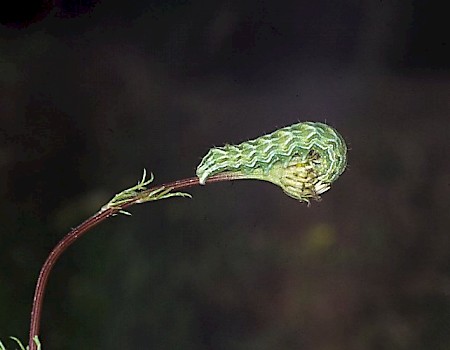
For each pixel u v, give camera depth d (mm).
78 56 675
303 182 241
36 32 662
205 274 562
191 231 584
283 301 571
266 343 545
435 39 782
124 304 510
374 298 589
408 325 574
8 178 557
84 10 684
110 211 242
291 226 622
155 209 577
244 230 604
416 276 610
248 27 755
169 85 722
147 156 646
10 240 509
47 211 547
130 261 531
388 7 769
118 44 711
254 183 630
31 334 244
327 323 567
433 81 791
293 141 240
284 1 760
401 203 672
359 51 781
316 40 771
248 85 750
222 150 241
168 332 519
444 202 678
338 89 767
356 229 636
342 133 742
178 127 684
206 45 748
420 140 742
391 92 774
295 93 754
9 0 625
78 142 617
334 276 597
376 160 716
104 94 665
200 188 619
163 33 737
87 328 488
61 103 636
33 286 488
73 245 520
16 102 614
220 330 542
